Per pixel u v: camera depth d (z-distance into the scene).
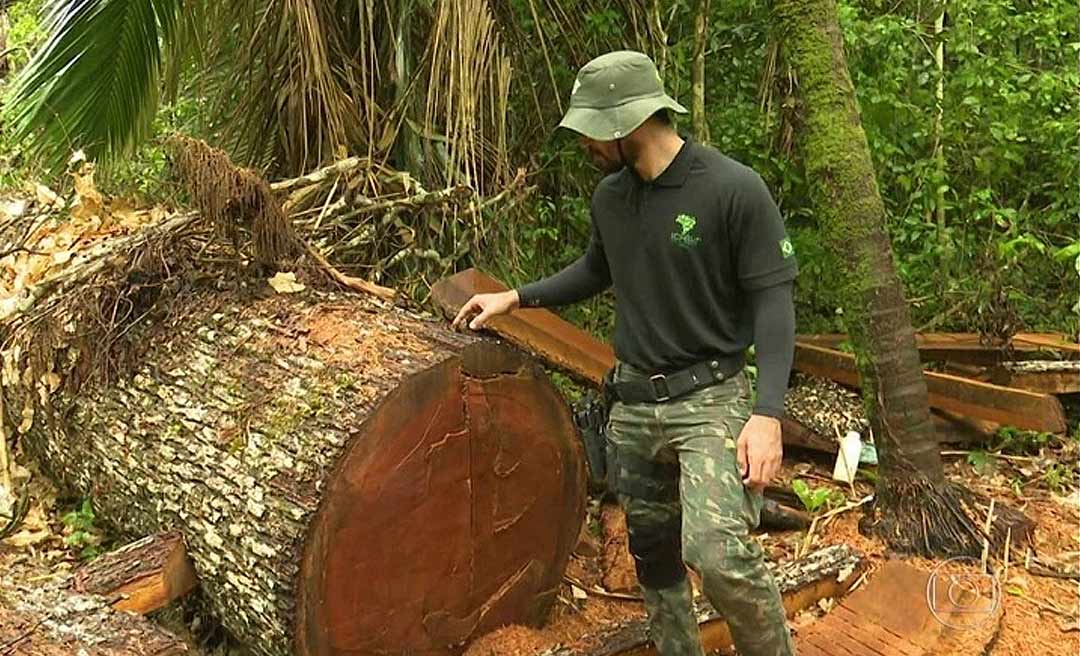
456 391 2.60
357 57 4.57
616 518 3.68
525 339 3.61
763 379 2.14
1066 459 4.20
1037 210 5.96
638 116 2.18
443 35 4.11
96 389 3.24
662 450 2.41
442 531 2.64
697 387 2.33
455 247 4.17
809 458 4.25
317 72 4.28
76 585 2.63
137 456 2.99
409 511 2.55
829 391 4.48
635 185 2.31
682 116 5.57
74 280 3.41
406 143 4.50
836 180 3.49
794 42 3.54
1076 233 5.84
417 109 4.42
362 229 4.02
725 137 5.51
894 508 3.50
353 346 2.75
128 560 2.71
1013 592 3.16
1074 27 5.68
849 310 3.54
